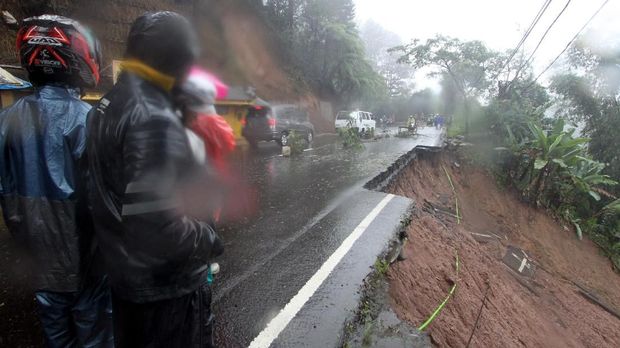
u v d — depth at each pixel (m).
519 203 14.64
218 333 2.74
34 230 1.88
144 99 1.33
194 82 1.51
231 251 4.27
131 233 1.29
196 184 1.44
